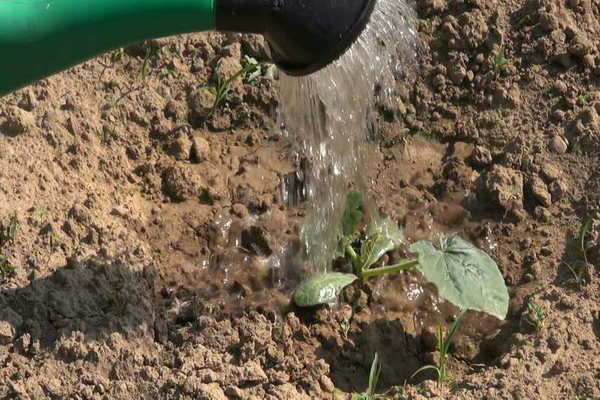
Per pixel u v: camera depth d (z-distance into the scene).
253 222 5.43
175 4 3.95
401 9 5.55
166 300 5.12
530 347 4.74
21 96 5.69
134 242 5.24
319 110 5.23
